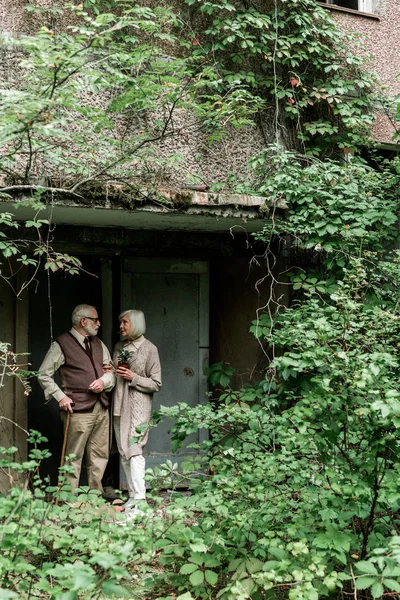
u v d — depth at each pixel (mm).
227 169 6895
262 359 7340
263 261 7430
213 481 4270
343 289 4941
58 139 5551
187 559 4078
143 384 5961
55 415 7031
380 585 3172
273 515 4109
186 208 5855
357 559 3883
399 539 3135
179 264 7090
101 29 6188
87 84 4398
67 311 7094
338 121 7453
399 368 4418
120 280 6898
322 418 3725
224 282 7773
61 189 4938
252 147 7047
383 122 7734
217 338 7789
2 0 5965
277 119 7117
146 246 6980
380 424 3492
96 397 5891
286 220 6527
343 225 6516
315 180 6594
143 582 4391
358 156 7586
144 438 5895
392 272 6391
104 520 4008
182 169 6094
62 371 5906
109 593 2709
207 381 7164
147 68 6348
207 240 7254
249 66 7094
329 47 7395
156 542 3916
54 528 3910
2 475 6129
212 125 6582
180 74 5203
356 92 7492
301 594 3410
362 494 3668
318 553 3592
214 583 3773
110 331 6977
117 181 5711
